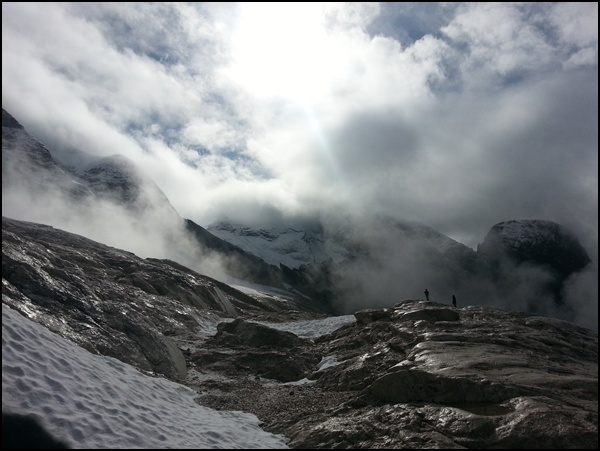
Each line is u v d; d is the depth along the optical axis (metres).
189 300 31.89
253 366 16.89
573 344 16.11
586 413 8.89
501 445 8.44
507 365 12.07
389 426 9.82
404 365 12.73
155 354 14.91
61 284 15.86
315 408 12.13
